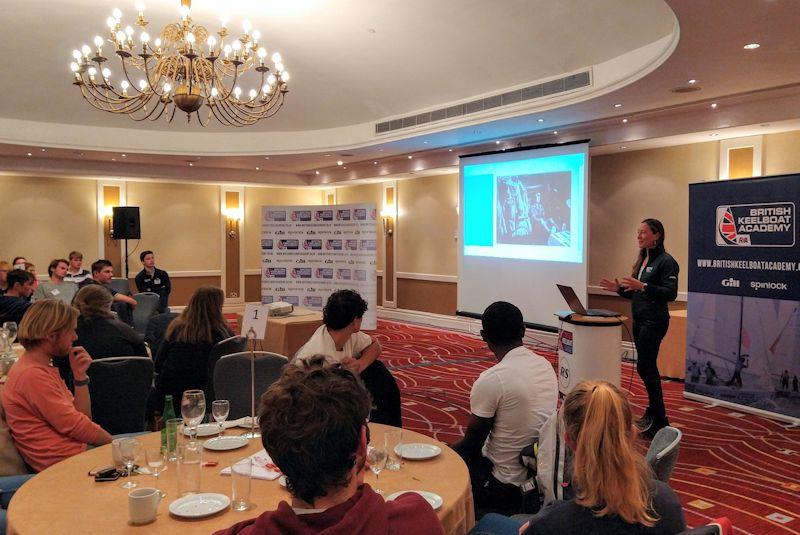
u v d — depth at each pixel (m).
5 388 2.82
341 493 1.23
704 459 4.68
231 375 3.59
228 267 14.48
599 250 9.12
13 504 2.04
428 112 8.82
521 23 6.45
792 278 5.49
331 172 13.77
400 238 12.89
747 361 5.87
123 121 10.52
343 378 1.27
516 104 7.50
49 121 10.13
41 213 12.53
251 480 2.25
